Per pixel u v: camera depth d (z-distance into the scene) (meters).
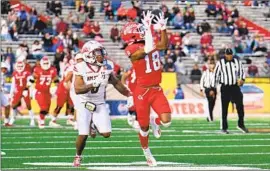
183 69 52.97
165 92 46.22
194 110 46.03
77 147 19.80
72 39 53.72
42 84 36.62
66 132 33.41
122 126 37.47
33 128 36.25
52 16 55.88
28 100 38.19
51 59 52.78
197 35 56.69
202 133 32.28
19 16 54.72
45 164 20.20
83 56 19.73
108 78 19.97
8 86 44.69
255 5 60.28
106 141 28.14
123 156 22.58
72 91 29.12
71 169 18.59
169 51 52.72
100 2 57.44
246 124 39.38
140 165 19.88
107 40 55.91
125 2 57.47
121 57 55.22
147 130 20.02
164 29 19.84
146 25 19.72
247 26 59.72
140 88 20.12
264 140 28.47
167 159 21.62
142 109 20.05
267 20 60.16
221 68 32.00
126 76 30.34
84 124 19.77
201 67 54.69
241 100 32.22
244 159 21.45
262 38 57.62
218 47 57.38
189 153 23.44
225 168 18.67
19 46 52.09
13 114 38.41
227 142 27.55
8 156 22.64
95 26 55.78
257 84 47.66
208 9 58.56
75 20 56.09
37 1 56.16
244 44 56.66
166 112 19.98
